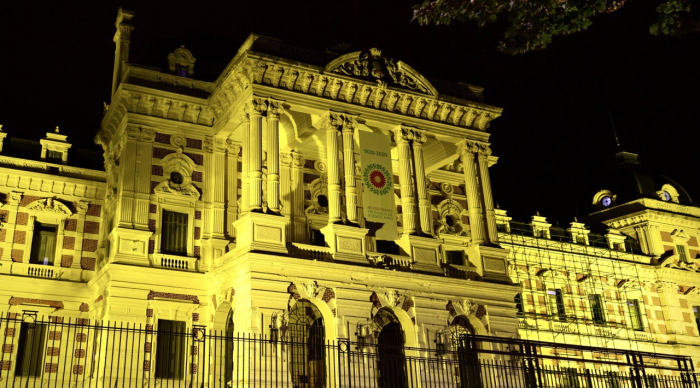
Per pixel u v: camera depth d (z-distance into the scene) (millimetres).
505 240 49406
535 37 18141
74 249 39156
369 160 38094
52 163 39719
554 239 53281
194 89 40062
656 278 54750
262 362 31359
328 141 37250
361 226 38031
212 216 38406
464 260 44875
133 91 37750
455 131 41531
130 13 43375
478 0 17766
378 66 39531
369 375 31812
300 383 34781
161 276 36250
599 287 52094
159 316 35625
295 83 37125
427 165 44250
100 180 40938
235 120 37969
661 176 59750
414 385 34844
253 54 35438
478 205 40750
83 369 36781
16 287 36844
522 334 47500
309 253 34750
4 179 38250
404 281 36469
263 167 36938
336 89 38031
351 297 34688
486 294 38938
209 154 39844
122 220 36312
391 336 36656
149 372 34375
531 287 49312
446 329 36719
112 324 34281
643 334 52312
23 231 37969
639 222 56438
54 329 37031
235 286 34000
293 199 40562
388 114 39625
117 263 35188
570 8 17547
